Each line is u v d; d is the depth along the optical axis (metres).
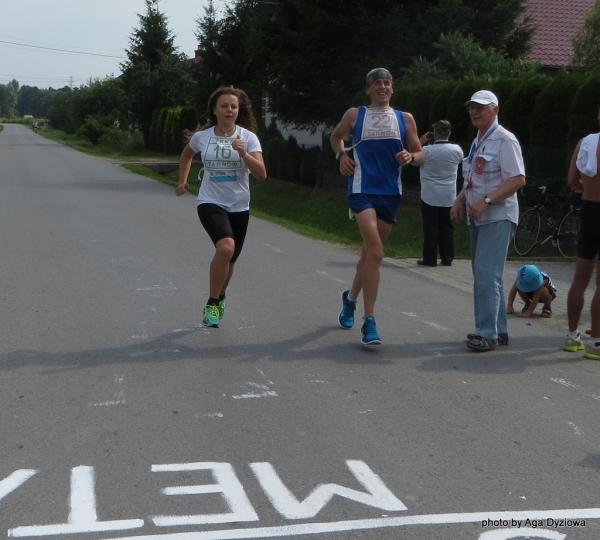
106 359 7.19
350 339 8.02
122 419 5.80
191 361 7.17
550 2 34.62
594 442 5.59
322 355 7.45
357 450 5.35
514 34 26.36
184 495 4.66
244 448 5.33
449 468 5.11
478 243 7.65
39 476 4.87
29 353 7.34
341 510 4.52
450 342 8.03
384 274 11.91
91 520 4.35
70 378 6.67
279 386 6.57
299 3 25.92
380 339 7.91
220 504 4.56
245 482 4.84
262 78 29.89
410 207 20.91
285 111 28.83
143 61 66.62
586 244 7.54
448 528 4.35
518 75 21.88
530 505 4.63
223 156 7.75
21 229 15.68
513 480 4.96
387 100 7.54
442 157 12.37
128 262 12.09
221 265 7.74
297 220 24.34
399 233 18.27
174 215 18.92
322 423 5.80
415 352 7.64
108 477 4.87
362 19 24.61
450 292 10.60
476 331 7.75
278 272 11.66
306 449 5.34
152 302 9.40
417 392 6.52
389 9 25.50
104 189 26.59
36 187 26.42
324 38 25.73
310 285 10.72
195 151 7.92
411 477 4.96
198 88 49.19
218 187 7.86
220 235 7.71
